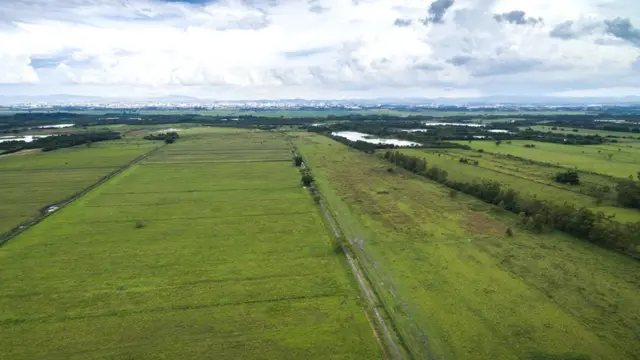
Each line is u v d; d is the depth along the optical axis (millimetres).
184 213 65688
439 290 40000
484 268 44688
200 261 46906
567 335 32500
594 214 55219
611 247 49156
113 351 30766
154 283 41500
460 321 34688
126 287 40656
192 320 34906
